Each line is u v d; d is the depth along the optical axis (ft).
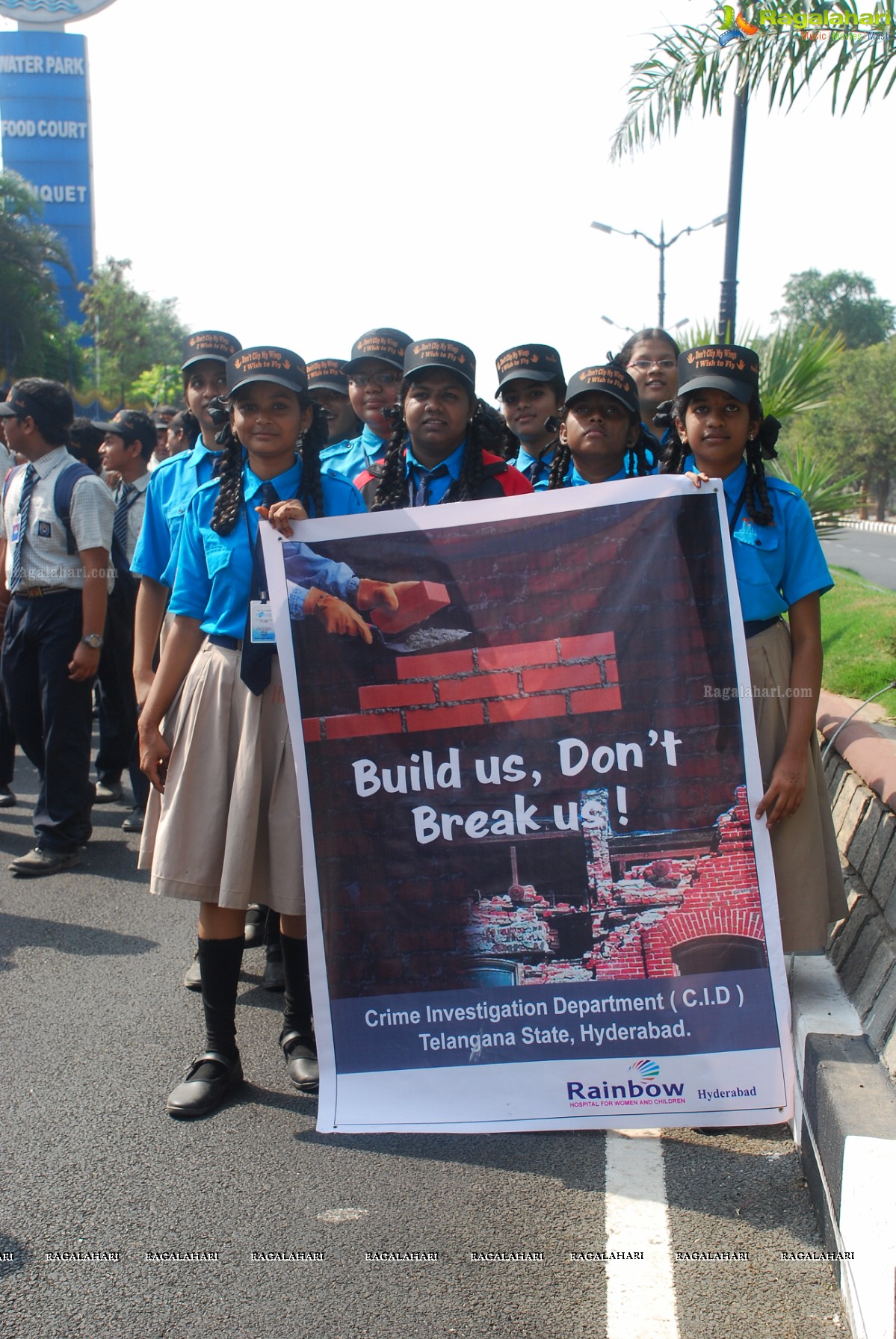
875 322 274.36
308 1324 7.75
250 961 14.89
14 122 279.08
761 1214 8.98
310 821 10.30
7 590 18.90
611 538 10.12
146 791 20.34
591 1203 9.16
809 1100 9.32
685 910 9.91
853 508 28.02
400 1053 10.06
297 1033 11.64
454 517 10.25
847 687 20.57
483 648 10.21
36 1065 11.66
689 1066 9.77
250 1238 8.70
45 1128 10.40
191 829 10.73
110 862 18.72
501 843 10.11
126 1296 8.05
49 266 277.23
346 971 10.18
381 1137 10.30
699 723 10.01
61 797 18.15
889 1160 7.36
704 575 10.05
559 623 10.13
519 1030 9.98
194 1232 8.79
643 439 12.77
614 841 10.00
